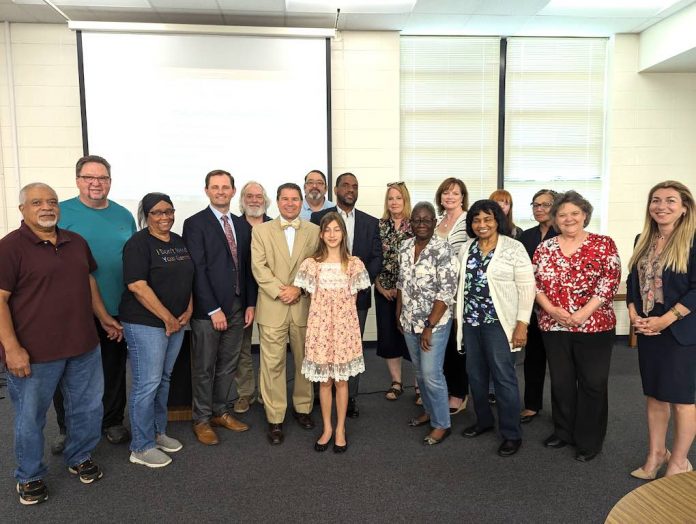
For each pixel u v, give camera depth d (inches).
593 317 96.7
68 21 162.9
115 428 110.1
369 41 180.9
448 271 100.9
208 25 168.1
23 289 80.6
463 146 192.9
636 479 91.8
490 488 89.1
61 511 82.9
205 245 106.8
